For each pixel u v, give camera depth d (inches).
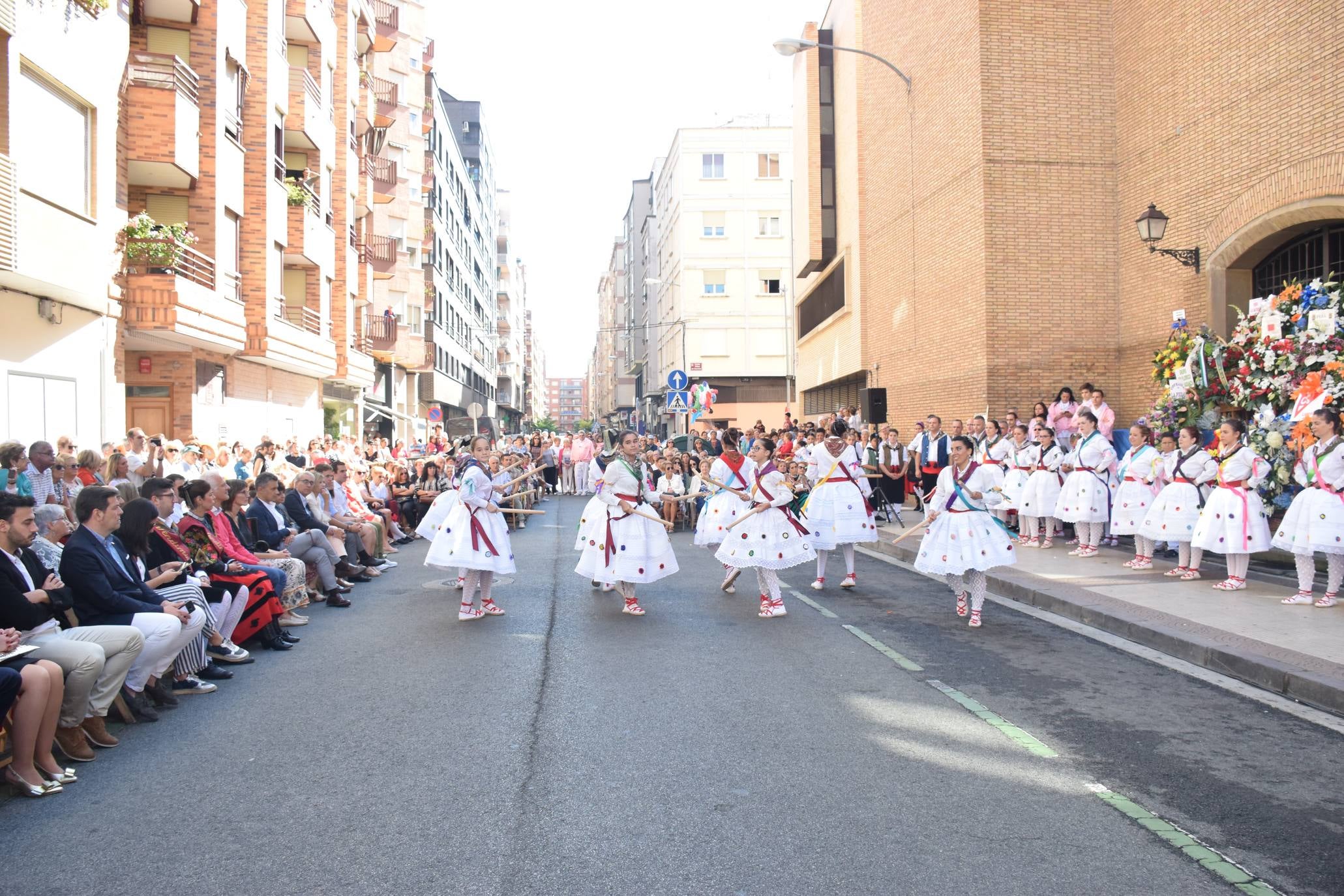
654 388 2618.1
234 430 856.9
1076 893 142.2
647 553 373.1
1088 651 303.9
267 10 841.5
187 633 257.9
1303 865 151.6
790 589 440.5
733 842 159.6
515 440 1380.4
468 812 173.9
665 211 2351.1
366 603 412.5
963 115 700.7
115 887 147.0
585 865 151.3
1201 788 184.9
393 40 1562.5
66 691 206.2
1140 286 636.7
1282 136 493.4
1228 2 536.4
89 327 582.9
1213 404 471.5
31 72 501.0
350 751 209.9
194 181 716.7
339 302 1190.9
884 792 181.9
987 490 350.6
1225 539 379.2
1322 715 233.5
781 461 641.0
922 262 807.1
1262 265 545.6
